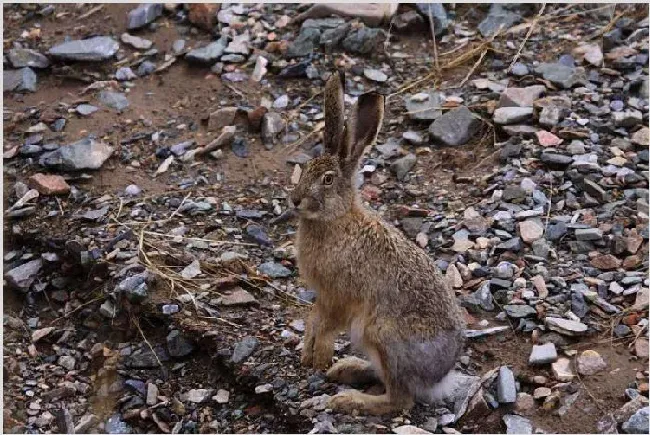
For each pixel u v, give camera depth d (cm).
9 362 1046
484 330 1000
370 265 921
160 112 1359
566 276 1061
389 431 888
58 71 1426
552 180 1196
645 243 1101
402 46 1469
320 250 940
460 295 1048
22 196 1217
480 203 1175
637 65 1370
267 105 1358
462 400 921
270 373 964
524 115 1286
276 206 1199
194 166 1270
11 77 1411
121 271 1091
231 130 1302
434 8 1499
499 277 1065
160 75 1423
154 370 1016
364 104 950
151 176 1256
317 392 943
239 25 1494
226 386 988
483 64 1417
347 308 942
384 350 909
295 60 1425
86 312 1097
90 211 1191
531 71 1377
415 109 1331
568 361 962
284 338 1010
